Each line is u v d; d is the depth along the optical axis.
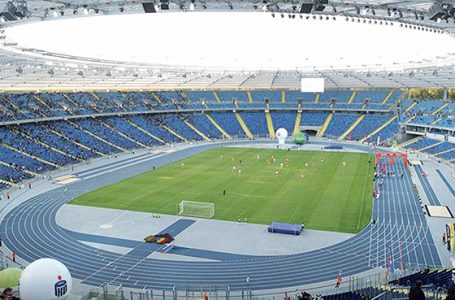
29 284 24.28
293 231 40.53
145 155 87.19
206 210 47.88
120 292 29.17
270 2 34.06
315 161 78.75
